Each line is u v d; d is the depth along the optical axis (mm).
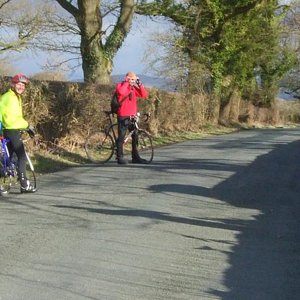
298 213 8312
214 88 33094
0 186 9242
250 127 38281
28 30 29203
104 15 25375
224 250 6375
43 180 10680
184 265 5836
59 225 7270
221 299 4945
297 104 62156
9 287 5121
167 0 30016
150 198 9039
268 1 35281
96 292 5039
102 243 6512
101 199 8914
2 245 6383
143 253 6191
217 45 33031
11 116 9164
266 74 45844
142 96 13258
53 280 5316
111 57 21078
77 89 14289
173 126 23719
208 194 9508
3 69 30906
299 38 43406
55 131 13695
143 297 4949
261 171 12203
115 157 13906
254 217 7996
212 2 31594
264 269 5754
